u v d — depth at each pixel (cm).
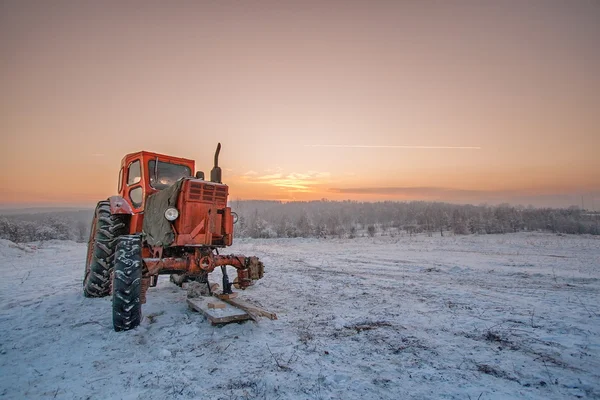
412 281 773
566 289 660
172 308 542
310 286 721
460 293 630
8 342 404
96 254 627
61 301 619
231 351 360
